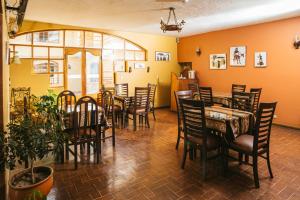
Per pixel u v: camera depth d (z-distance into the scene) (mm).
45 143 2059
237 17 5008
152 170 2980
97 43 6434
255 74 5863
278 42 5328
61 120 2621
